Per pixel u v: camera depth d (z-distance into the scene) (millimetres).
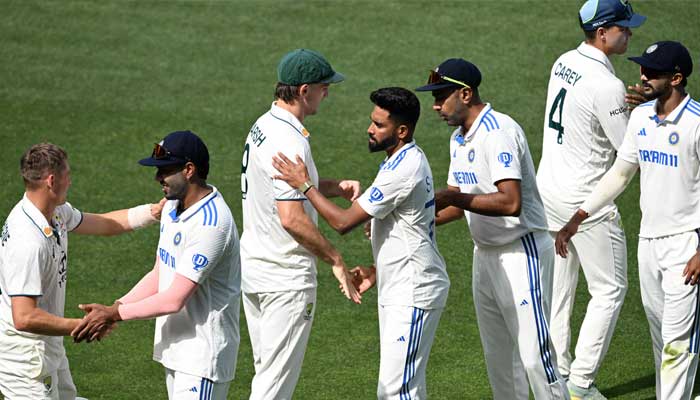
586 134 25953
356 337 29000
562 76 26484
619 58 46750
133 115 43562
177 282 18938
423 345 21672
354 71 46906
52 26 51594
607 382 26719
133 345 28531
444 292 21891
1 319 20422
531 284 22531
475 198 21547
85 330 18984
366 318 30141
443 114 22359
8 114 43312
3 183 37938
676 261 22500
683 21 50000
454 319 30000
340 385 26344
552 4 52594
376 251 21750
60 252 20453
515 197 21422
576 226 24531
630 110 25516
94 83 46281
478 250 23312
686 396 22828
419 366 21719
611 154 26188
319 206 20844
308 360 27703
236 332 20078
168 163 18875
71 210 21891
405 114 20797
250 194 22422
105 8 53719
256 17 52531
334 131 42156
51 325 19328
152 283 20219
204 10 53469
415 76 46312
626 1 26062
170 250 19484
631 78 45281
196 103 44656
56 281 20438
